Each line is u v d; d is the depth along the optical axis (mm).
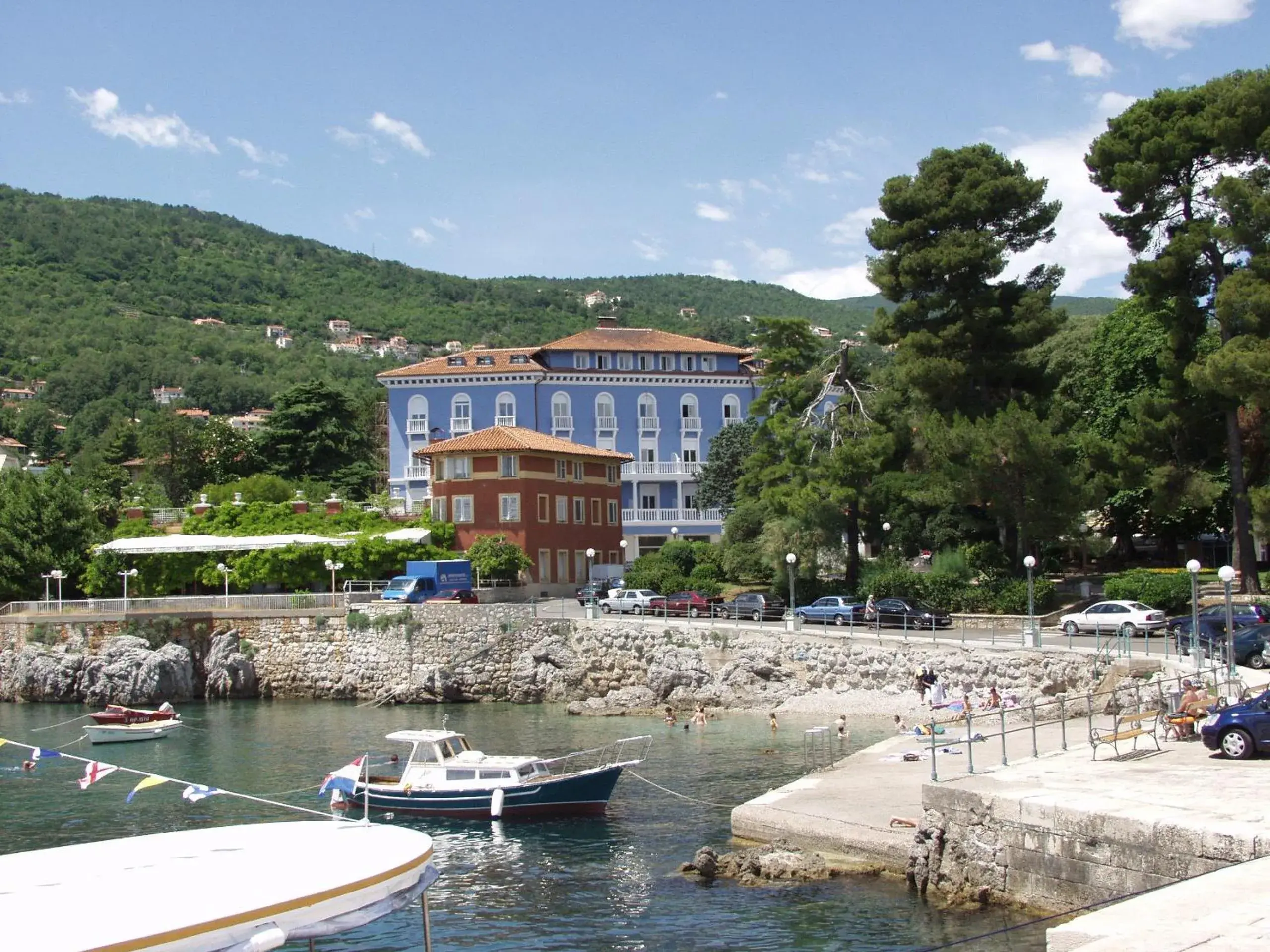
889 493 71750
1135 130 63062
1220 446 65250
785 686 59156
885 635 59156
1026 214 70625
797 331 85938
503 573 83562
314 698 69750
